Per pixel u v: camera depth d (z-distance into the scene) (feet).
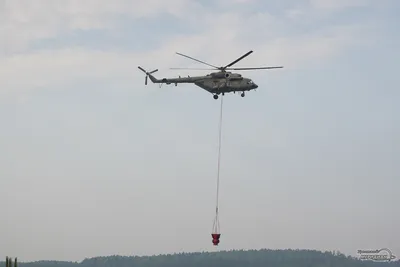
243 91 380.99
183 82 389.60
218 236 341.82
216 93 384.68
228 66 383.45
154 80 396.78
